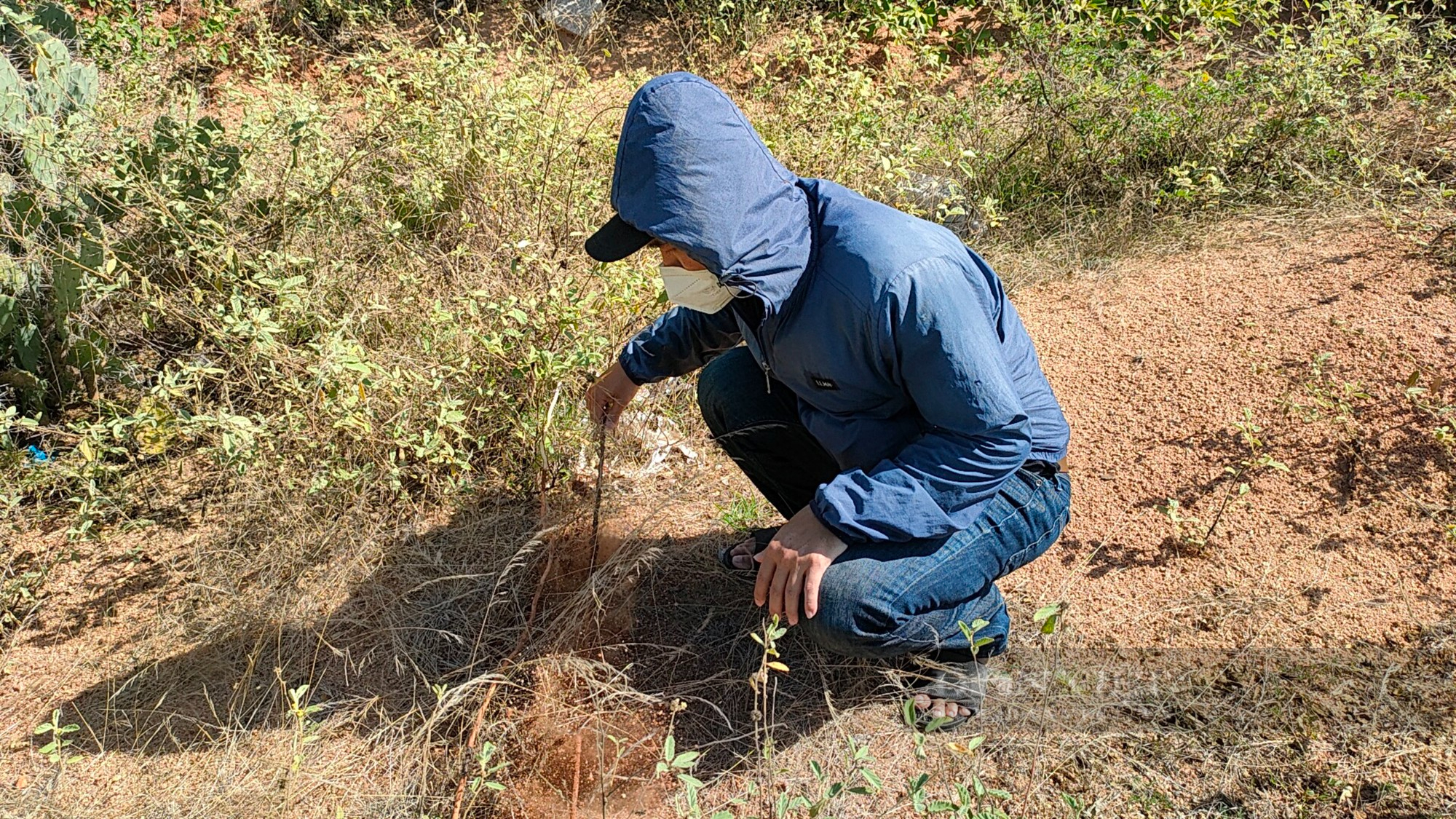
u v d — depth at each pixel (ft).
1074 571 8.64
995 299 6.86
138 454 10.61
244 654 8.42
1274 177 13.70
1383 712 7.16
